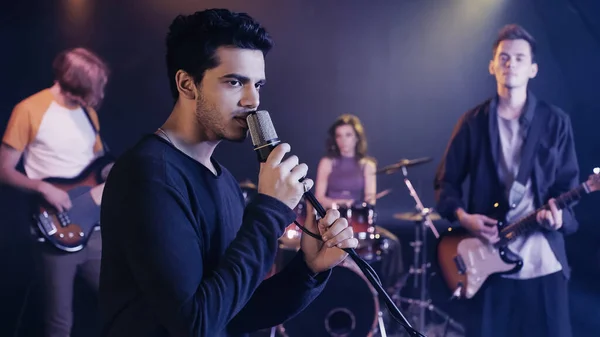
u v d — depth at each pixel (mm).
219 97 1231
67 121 3887
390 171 4379
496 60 4098
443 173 4125
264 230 1168
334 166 4645
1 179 3811
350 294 3852
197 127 1271
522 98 4055
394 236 4352
